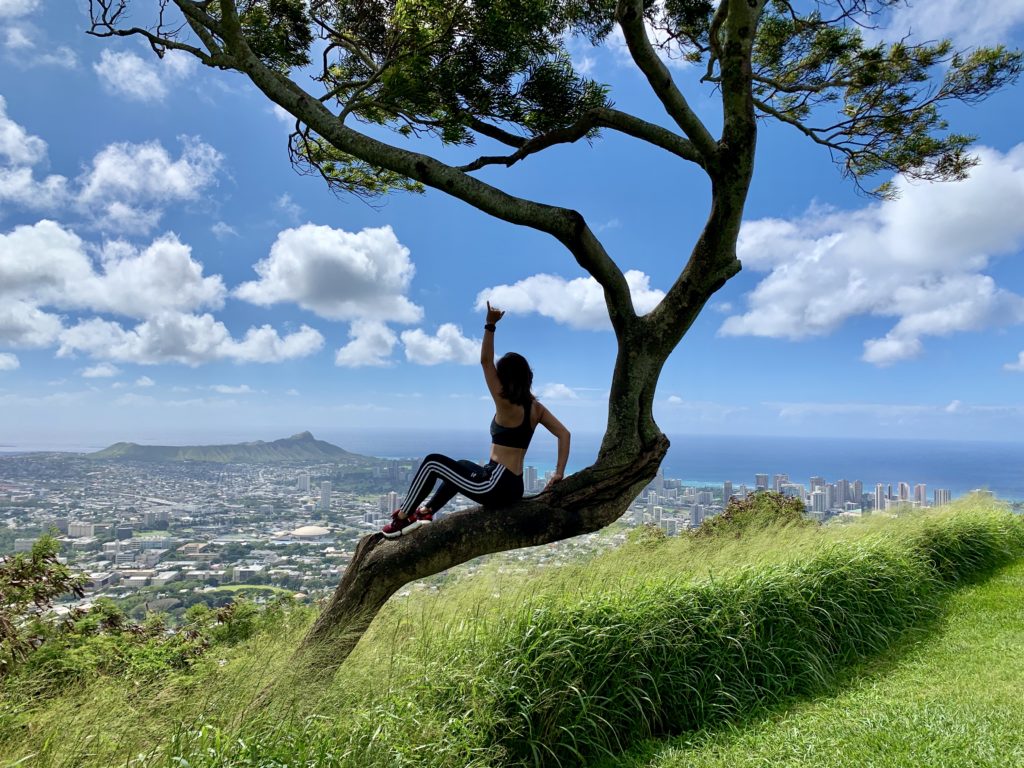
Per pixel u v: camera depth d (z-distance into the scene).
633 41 3.38
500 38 4.02
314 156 5.29
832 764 3.02
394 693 3.29
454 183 3.65
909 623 5.48
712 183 3.72
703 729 3.75
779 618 4.75
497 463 3.68
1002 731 3.18
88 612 4.51
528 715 3.46
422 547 3.62
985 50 4.62
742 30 3.54
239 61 3.96
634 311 3.86
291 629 4.00
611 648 3.94
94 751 2.58
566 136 4.22
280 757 2.59
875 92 4.98
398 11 4.09
